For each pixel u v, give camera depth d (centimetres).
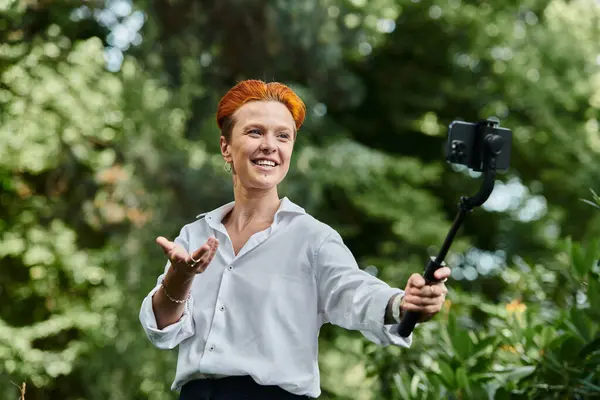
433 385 448
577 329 423
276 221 291
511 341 466
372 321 264
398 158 1664
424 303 246
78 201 1265
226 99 298
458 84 1672
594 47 1648
